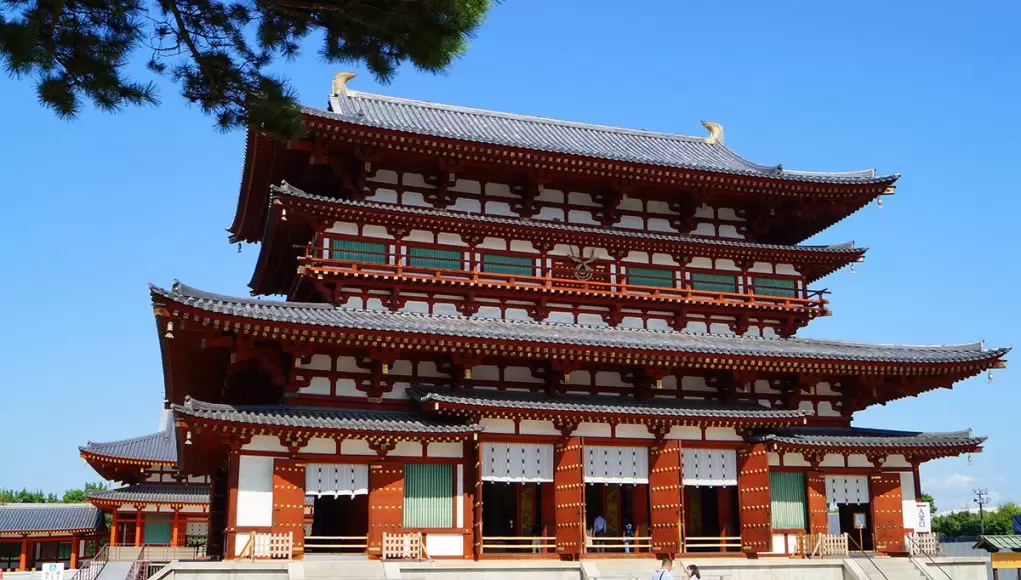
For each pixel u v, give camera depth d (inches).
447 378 1567.4
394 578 1326.3
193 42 895.7
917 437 1701.5
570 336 1571.1
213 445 1445.6
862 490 1679.4
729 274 1859.0
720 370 1689.2
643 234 1758.1
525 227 1686.8
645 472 1567.4
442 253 1683.1
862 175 1891.0
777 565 1528.1
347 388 1502.2
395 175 1712.6
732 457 1615.4
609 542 1691.7
